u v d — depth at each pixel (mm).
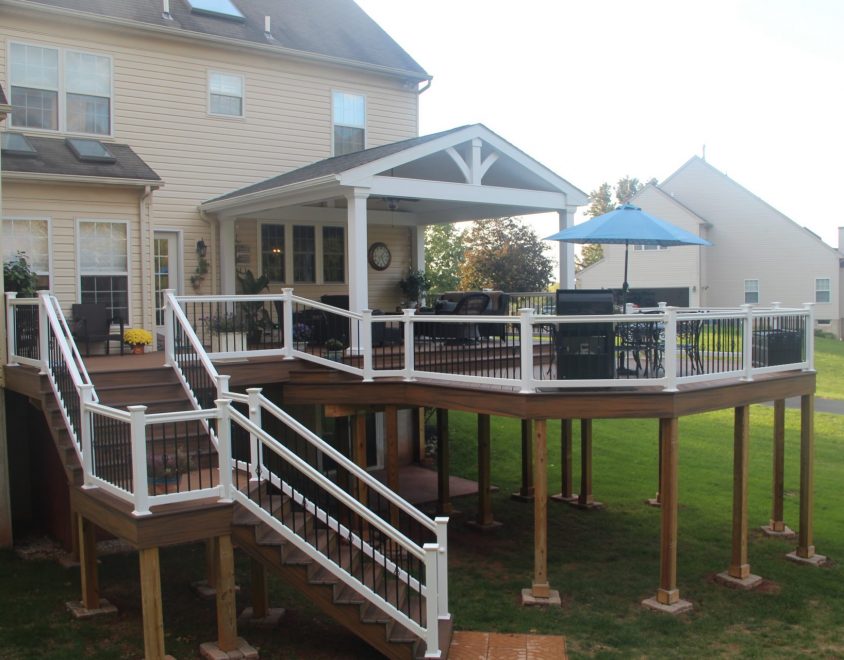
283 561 7438
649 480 14969
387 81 17578
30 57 13344
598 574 10250
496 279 41000
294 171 15570
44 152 12633
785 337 10633
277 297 10805
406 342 10297
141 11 14758
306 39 16812
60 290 12047
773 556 11039
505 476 15547
